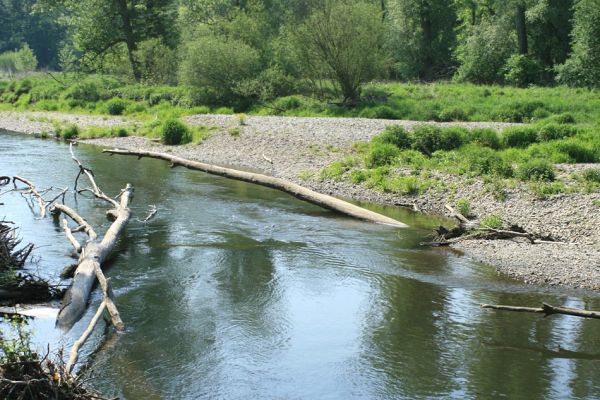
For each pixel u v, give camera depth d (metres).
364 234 15.08
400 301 11.12
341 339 9.70
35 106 45.31
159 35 52.84
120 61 53.25
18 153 26.25
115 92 44.38
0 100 49.38
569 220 15.13
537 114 29.64
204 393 8.17
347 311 10.71
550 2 46.56
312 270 12.62
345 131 27.75
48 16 95.50
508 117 30.16
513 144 23.03
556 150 21.05
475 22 59.25
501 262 12.91
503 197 17.08
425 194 18.53
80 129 33.12
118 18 51.25
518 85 44.94
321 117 33.12
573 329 10.06
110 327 9.98
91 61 51.72
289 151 25.08
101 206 17.52
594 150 20.97
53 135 32.75
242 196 18.98
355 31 36.19
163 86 44.81
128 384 8.34
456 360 9.08
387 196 18.83
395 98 37.28
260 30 46.19
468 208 16.70
